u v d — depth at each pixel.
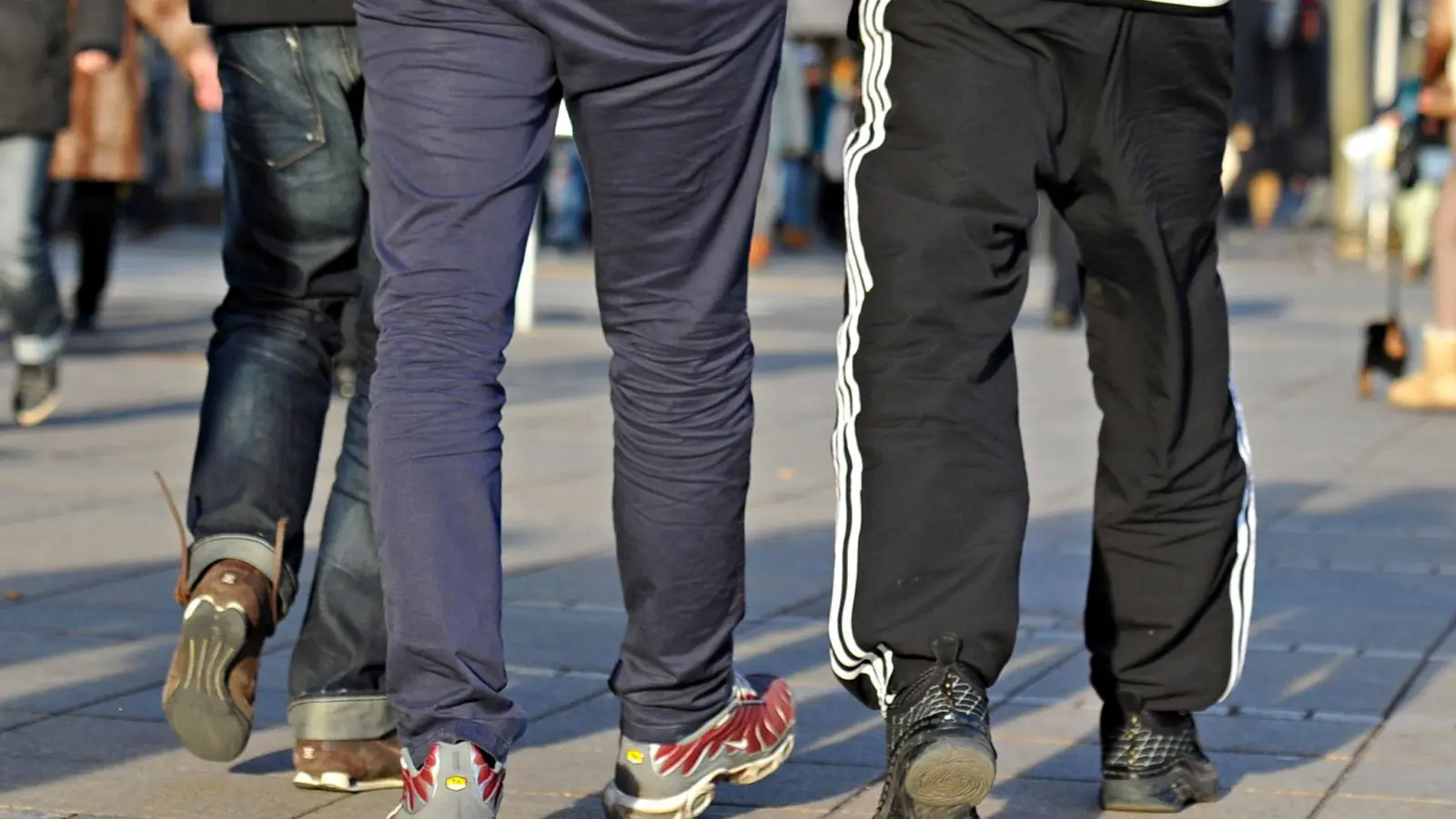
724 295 10.69
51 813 11.70
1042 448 27.67
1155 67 10.98
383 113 10.23
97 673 14.95
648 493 10.84
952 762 9.92
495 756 10.22
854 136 11.04
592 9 9.94
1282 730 13.85
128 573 18.62
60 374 34.28
